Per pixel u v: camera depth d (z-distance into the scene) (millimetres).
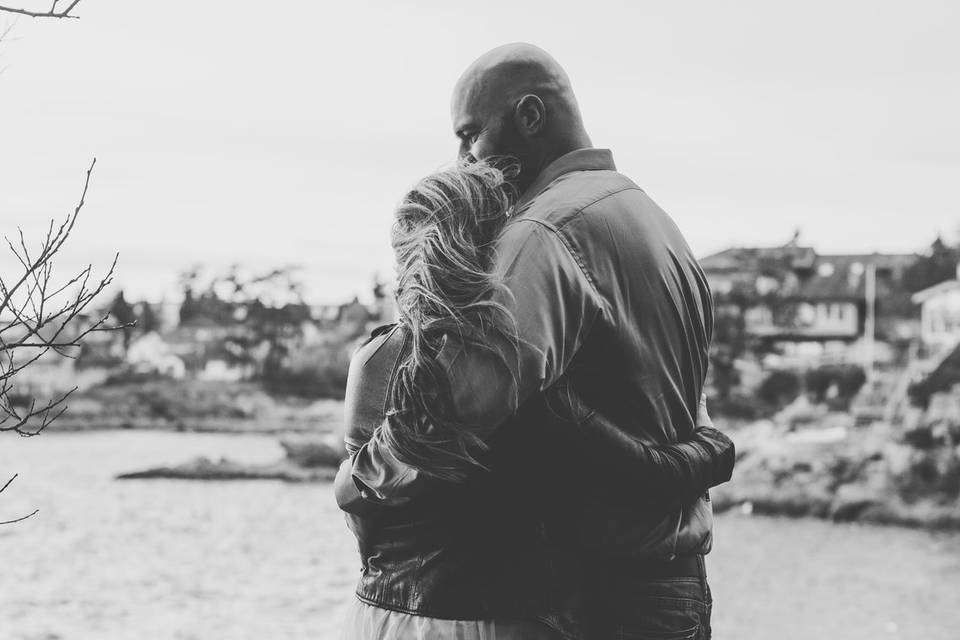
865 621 17703
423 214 1714
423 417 1573
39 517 27734
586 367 1713
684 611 1753
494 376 1574
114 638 15055
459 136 1930
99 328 1893
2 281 1835
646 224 1785
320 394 77750
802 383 57750
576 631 1680
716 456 1788
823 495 33438
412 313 1627
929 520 31641
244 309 80812
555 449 1670
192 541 24797
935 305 80688
